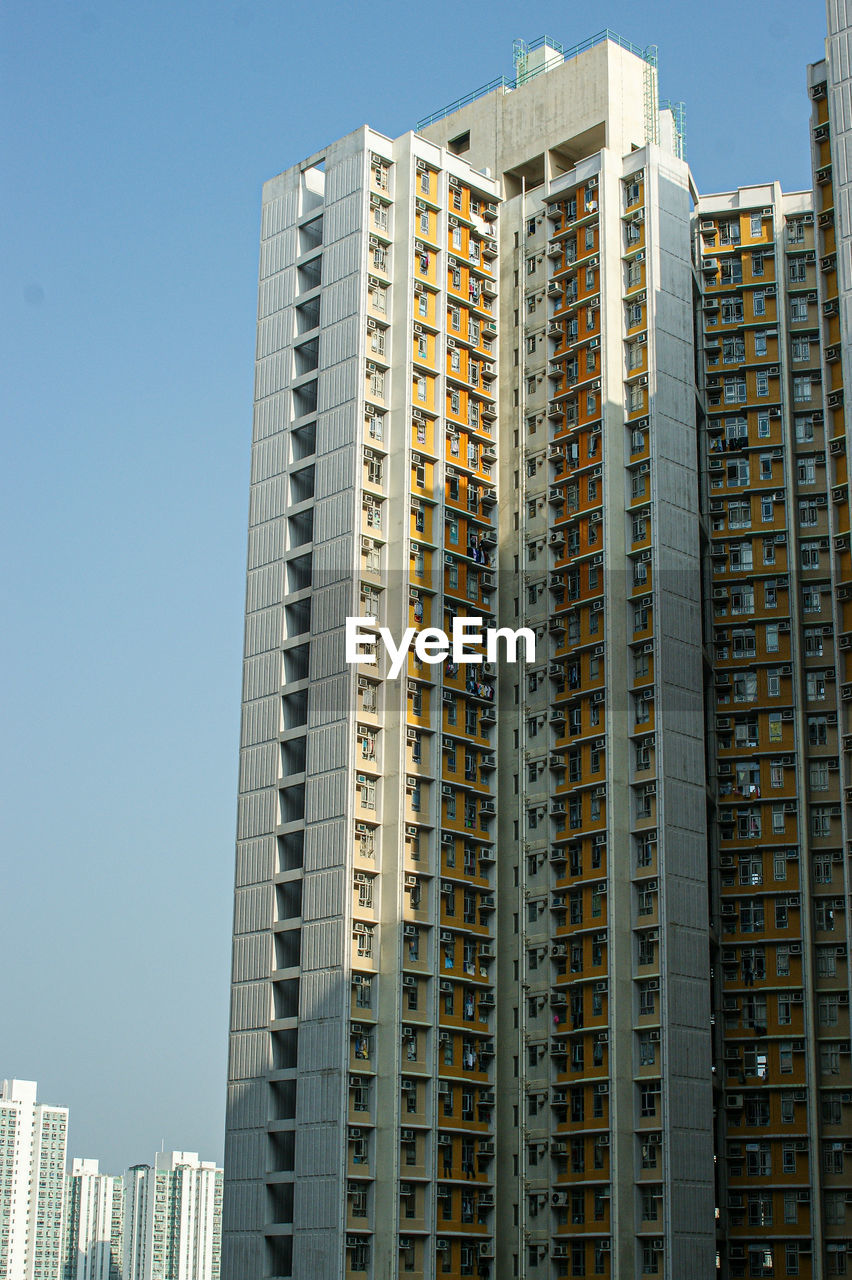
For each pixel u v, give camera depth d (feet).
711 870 287.28
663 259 293.23
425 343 296.10
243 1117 263.90
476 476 297.74
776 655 295.07
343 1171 246.06
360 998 258.37
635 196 298.97
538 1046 266.77
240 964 273.95
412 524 283.38
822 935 279.08
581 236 302.04
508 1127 265.95
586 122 308.60
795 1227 261.65
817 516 301.43
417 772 272.92
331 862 263.49
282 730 281.95
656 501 278.46
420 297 297.12
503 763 287.69
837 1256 258.37
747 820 289.33
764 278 314.96
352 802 264.93
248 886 277.64
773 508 301.84
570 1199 254.06
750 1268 262.47
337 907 260.21
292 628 287.89
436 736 276.82
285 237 313.12
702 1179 246.88
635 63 313.73
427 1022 261.44
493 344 311.27
